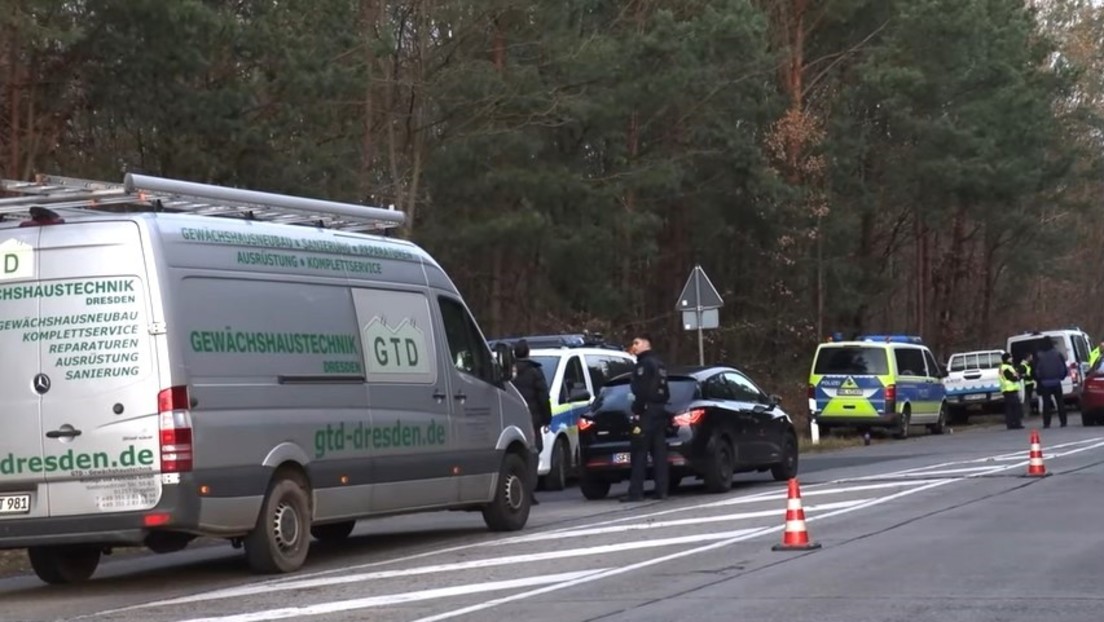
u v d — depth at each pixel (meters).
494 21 87.69
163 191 34.75
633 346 53.28
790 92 113.81
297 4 76.06
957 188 119.56
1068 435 84.31
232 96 71.56
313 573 36.19
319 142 83.75
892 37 116.75
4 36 61.44
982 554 34.16
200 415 33.31
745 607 28.14
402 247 42.22
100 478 32.94
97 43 65.75
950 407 114.00
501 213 91.81
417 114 86.62
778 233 112.69
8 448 33.44
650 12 102.38
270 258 36.50
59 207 35.19
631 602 29.34
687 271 122.00
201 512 33.09
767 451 58.38
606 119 92.50
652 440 52.84
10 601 34.25
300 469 36.41
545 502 55.94
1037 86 136.12
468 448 42.84
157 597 33.34
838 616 26.75
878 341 90.25
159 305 33.06
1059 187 155.50
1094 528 38.41
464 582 33.38
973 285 165.12
